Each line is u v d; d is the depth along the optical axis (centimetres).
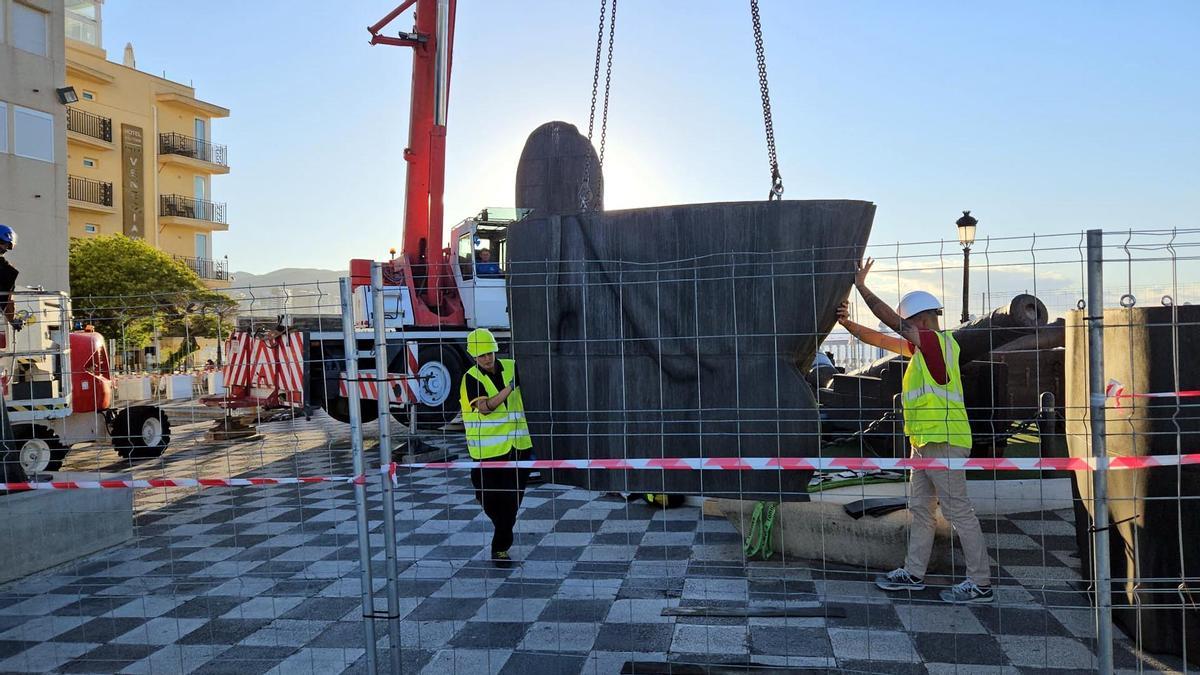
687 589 450
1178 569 332
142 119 3170
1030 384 643
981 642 363
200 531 639
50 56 1658
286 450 1038
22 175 1598
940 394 411
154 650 393
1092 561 390
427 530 616
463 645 382
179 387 1016
